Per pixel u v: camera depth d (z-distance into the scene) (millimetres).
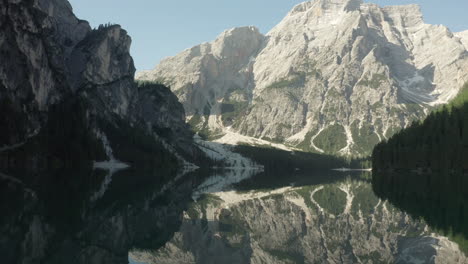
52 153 183375
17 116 169250
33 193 64125
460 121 167500
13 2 194750
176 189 97688
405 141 191875
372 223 46500
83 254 28844
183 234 39094
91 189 80062
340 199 76250
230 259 29734
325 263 28500
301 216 53469
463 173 156125
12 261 25656
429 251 31141
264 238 38406
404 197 73875
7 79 182125
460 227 41625
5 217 40531
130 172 189250
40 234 34188
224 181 153750
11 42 189125
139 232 38812
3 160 150250
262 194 89250
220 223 46562
